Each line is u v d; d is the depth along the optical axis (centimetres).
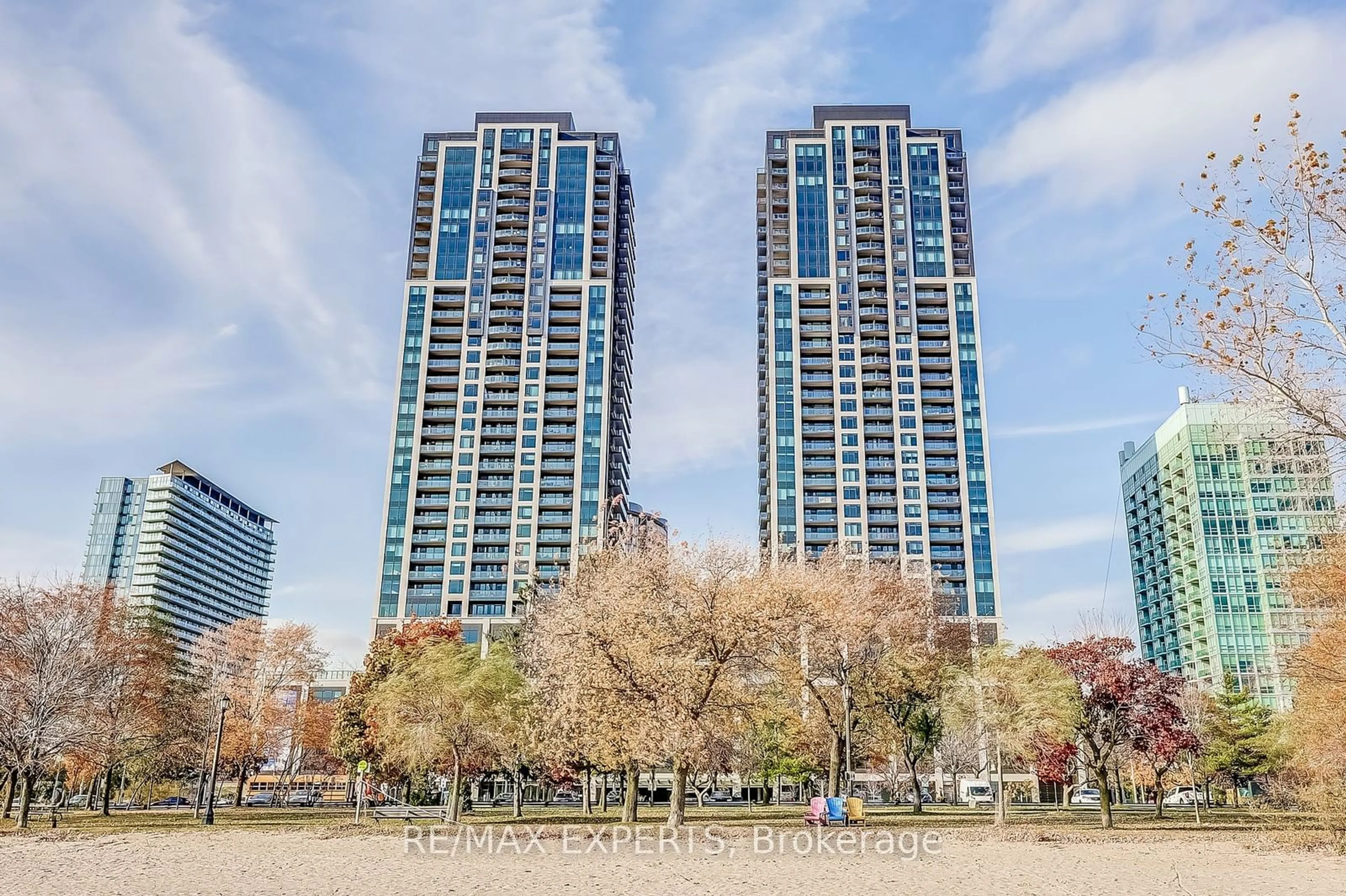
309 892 2305
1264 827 4603
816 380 15450
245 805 9131
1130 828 4744
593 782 10356
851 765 5475
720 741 4547
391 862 3061
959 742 7144
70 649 5291
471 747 5078
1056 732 4625
